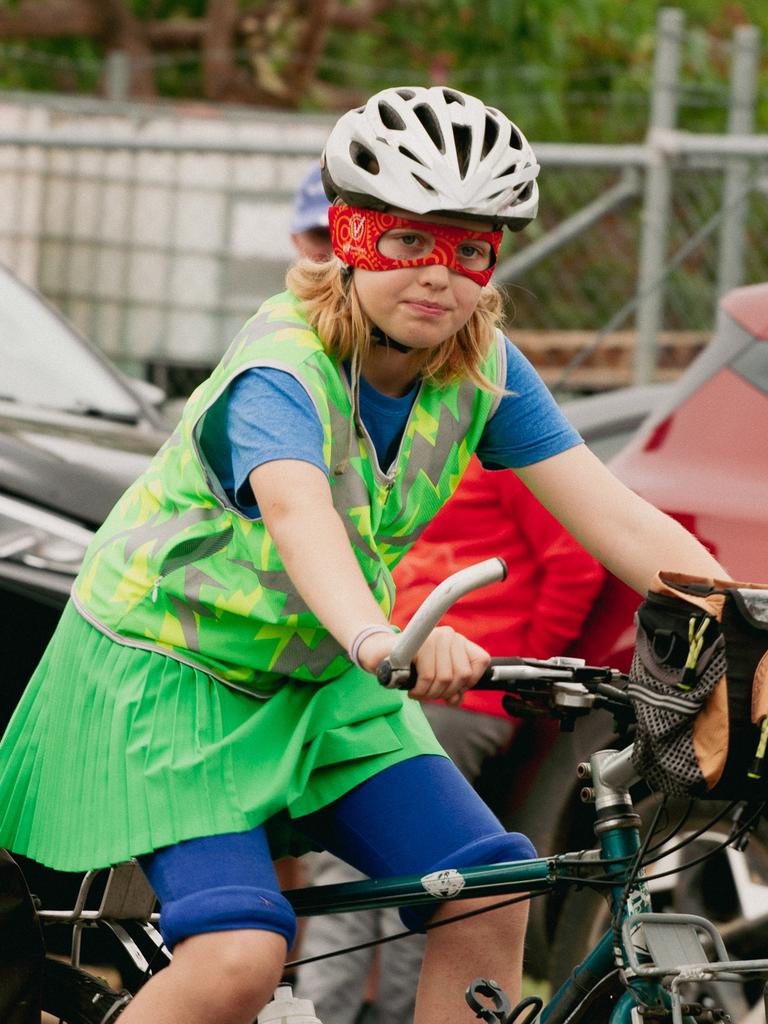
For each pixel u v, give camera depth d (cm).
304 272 770
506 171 742
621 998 716
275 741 760
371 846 775
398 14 3647
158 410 1683
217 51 3584
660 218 1995
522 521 1077
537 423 808
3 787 829
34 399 1452
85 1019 856
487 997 743
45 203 2355
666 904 1112
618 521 795
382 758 780
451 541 1098
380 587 797
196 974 712
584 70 3450
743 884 1097
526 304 2255
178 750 752
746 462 1119
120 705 766
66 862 780
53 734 799
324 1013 1075
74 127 2391
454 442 793
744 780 651
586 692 709
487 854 756
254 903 720
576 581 1066
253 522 751
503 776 1116
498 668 680
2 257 2348
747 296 1184
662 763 662
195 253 2344
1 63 3706
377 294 738
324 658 776
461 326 752
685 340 2034
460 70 3569
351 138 741
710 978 670
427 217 723
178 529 771
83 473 1209
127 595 779
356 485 764
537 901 1101
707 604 652
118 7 3650
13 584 1151
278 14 3653
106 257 2355
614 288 2209
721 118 2991
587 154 2012
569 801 1098
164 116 2359
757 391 1136
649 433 1171
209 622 766
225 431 758
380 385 775
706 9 3453
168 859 738
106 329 2361
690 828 1098
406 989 1080
